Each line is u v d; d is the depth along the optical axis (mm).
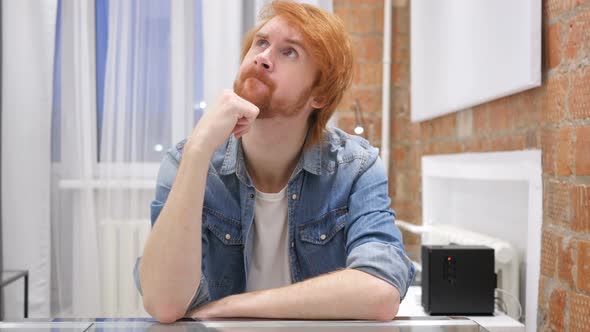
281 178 1103
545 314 1319
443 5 2055
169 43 2479
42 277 2414
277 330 602
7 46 2395
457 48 1896
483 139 1781
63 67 2461
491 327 1310
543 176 1349
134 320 644
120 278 2445
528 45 1333
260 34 942
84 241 2432
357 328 609
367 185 1084
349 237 1040
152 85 2469
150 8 2463
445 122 2184
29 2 2406
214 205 1089
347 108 2764
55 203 2469
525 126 1465
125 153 2455
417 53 2410
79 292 2426
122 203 2451
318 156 1079
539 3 1320
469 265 1407
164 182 1047
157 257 863
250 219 1081
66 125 2457
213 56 2424
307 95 952
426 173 2350
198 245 882
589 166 1126
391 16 2775
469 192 2020
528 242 1412
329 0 2404
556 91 1277
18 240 2395
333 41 949
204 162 885
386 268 911
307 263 1120
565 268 1224
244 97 927
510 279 1547
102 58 2502
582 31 1156
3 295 2389
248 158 1076
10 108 2396
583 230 1150
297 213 1095
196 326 623
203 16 2436
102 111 2506
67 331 589
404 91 2795
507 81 1466
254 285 1148
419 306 1510
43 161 2422
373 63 2777
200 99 2518
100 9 2498
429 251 1417
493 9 1572
